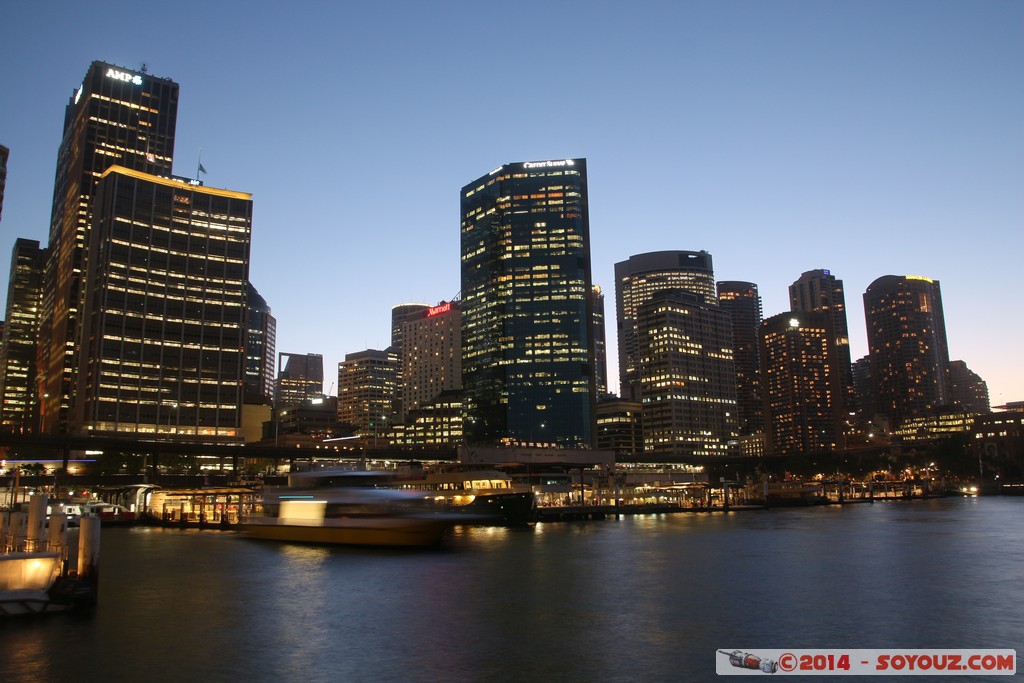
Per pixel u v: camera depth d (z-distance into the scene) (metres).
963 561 80.50
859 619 49.84
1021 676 36.25
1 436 194.75
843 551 92.31
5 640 41.50
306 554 88.69
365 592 60.84
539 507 179.25
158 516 151.00
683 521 164.88
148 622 48.00
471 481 154.50
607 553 91.94
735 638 44.41
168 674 36.34
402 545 93.50
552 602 56.34
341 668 37.62
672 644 42.91
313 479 103.31
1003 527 132.00
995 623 48.41
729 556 87.62
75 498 168.12
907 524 143.12
